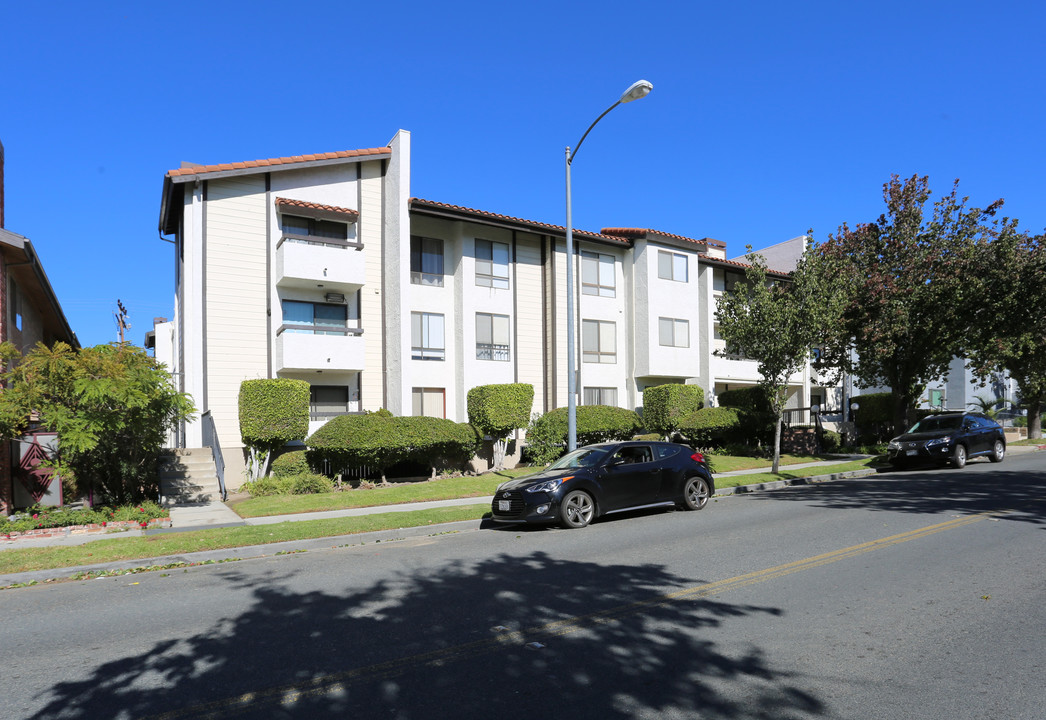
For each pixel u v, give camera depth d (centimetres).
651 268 2641
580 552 899
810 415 3052
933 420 2133
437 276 2306
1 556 909
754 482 1672
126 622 628
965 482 1573
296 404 1727
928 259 2231
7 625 630
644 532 1045
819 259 1914
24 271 1642
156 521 1194
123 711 423
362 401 2083
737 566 785
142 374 1269
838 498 1377
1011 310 2209
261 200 1970
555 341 2478
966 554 821
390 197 2141
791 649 509
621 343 2673
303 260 1911
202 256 1877
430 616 616
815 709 406
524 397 2041
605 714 404
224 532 1067
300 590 734
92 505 1355
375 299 2134
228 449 1869
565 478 1116
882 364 2527
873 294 2252
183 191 1959
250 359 1922
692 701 420
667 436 2488
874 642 521
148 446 1372
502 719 399
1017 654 492
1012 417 4094
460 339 2283
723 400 2634
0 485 1278
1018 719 389
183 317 1966
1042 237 2194
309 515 1297
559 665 484
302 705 425
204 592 742
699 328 2855
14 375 1221
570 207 1537
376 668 487
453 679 463
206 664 505
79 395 1215
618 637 543
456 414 2283
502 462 2081
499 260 2405
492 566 826
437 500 1480
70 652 543
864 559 805
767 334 1841
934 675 455
